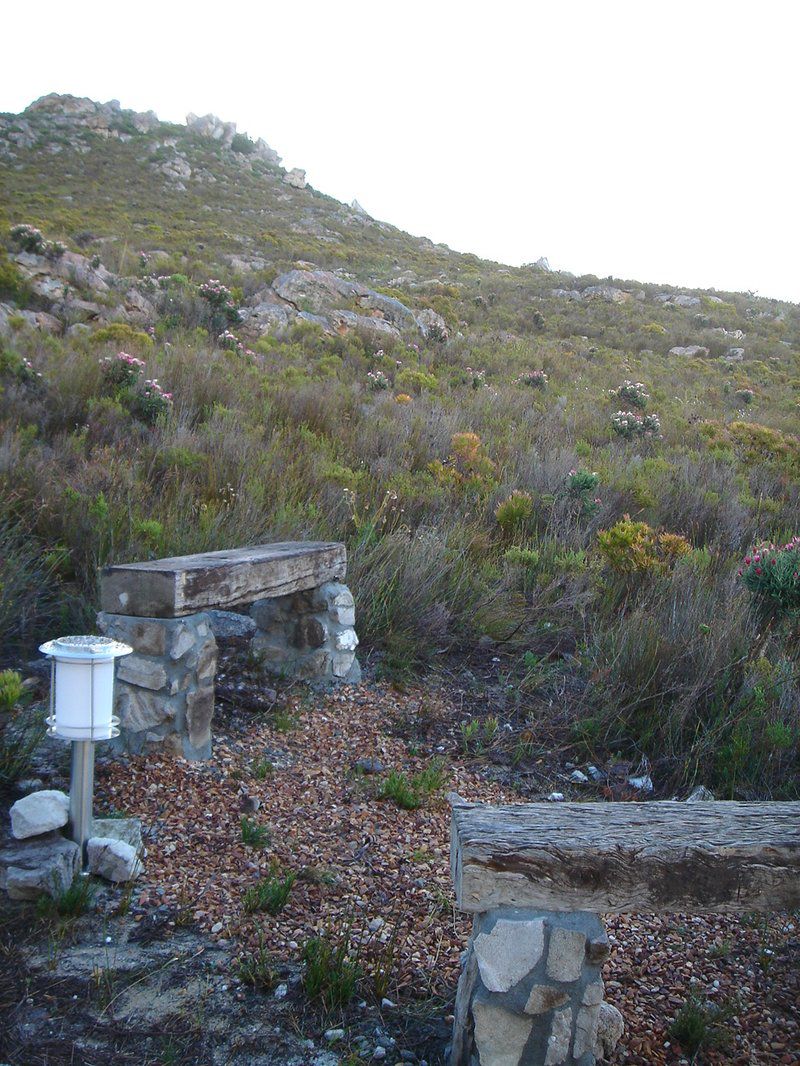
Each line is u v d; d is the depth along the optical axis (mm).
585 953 2117
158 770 3684
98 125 58219
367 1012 2486
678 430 14703
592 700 4898
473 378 16656
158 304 17797
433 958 2746
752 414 18797
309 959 2613
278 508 6523
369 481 7902
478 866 2090
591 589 6348
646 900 2115
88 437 7953
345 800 3740
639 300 40094
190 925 2785
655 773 4391
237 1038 2340
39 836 2928
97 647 2871
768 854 2131
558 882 2096
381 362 16641
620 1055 2389
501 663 5504
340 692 4859
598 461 10984
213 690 4254
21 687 3779
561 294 38781
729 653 5027
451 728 4641
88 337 13406
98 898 2861
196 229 38500
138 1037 2316
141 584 3740
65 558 5309
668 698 4863
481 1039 2102
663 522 8750
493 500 8281
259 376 12102
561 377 20281
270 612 4934
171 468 7133
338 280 22469
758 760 4340
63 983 2479
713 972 2838
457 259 50406
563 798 4082
